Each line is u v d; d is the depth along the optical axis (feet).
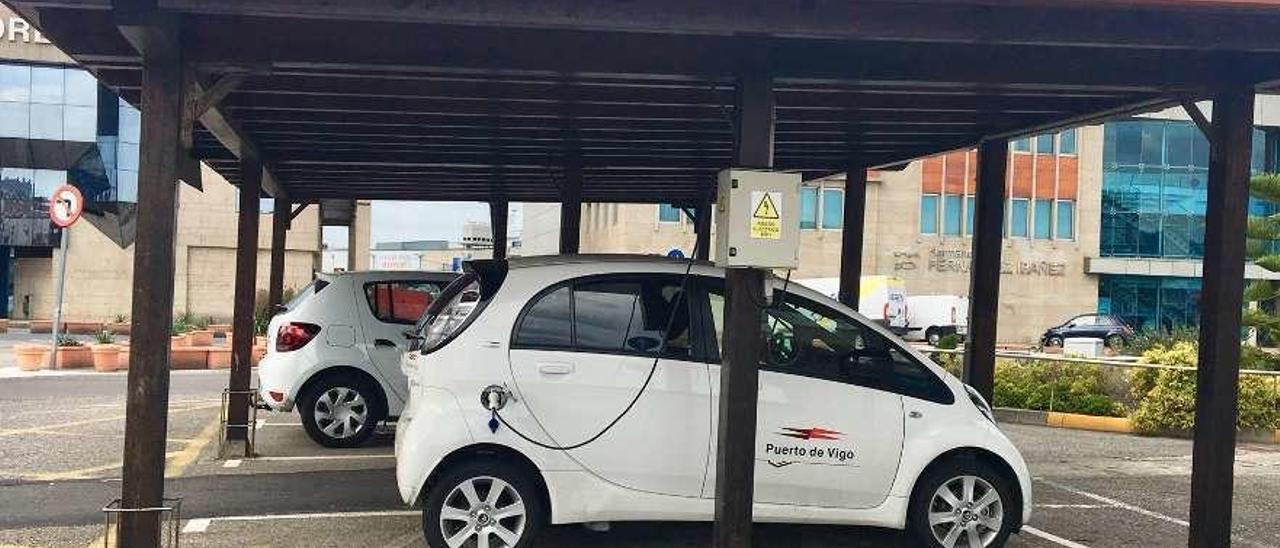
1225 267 19.40
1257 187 58.39
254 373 56.03
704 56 18.67
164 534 19.97
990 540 19.65
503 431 18.29
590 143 34.14
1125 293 138.72
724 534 17.34
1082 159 135.33
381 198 51.98
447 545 18.31
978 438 19.57
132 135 110.42
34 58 104.94
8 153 106.11
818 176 40.27
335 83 24.82
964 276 129.70
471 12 15.65
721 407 17.60
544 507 18.84
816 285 111.55
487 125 30.37
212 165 39.27
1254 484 31.04
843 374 19.44
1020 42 17.26
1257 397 41.63
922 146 34.06
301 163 38.32
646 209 118.52
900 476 19.30
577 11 15.87
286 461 29.78
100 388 48.52
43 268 110.32
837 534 22.36
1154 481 30.55
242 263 31.96
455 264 73.56
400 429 19.65
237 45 18.31
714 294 19.47
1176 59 20.08
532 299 18.92
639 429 18.70
